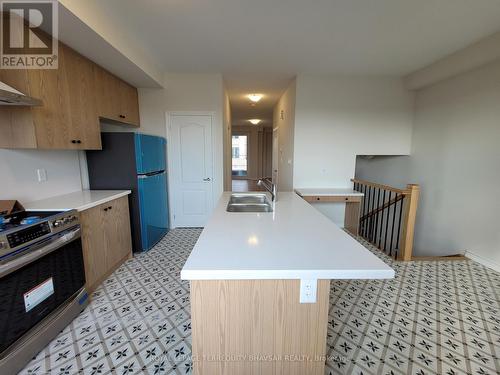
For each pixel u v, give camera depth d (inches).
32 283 60.2
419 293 89.6
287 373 46.4
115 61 100.9
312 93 154.9
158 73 135.7
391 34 99.7
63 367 58.4
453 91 130.3
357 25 92.7
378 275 38.8
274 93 202.8
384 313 78.6
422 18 87.7
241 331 44.2
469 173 122.3
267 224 63.2
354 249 47.0
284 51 116.7
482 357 62.0
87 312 78.0
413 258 120.4
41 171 92.0
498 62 107.4
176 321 74.4
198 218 163.5
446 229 136.3
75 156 109.7
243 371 45.9
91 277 86.9
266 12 83.8
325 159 161.2
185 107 151.0
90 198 93.6
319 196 146.4
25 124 72.7
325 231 57.7
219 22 90.2
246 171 444.5
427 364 60.1
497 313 78.4
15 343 55.9
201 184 159.6
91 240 86.5
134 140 114.6
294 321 44.4
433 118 144.1
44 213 72.8
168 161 155.9
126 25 91.6
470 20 89.2
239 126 428.1
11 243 54.3
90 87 99.5
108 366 58.9
